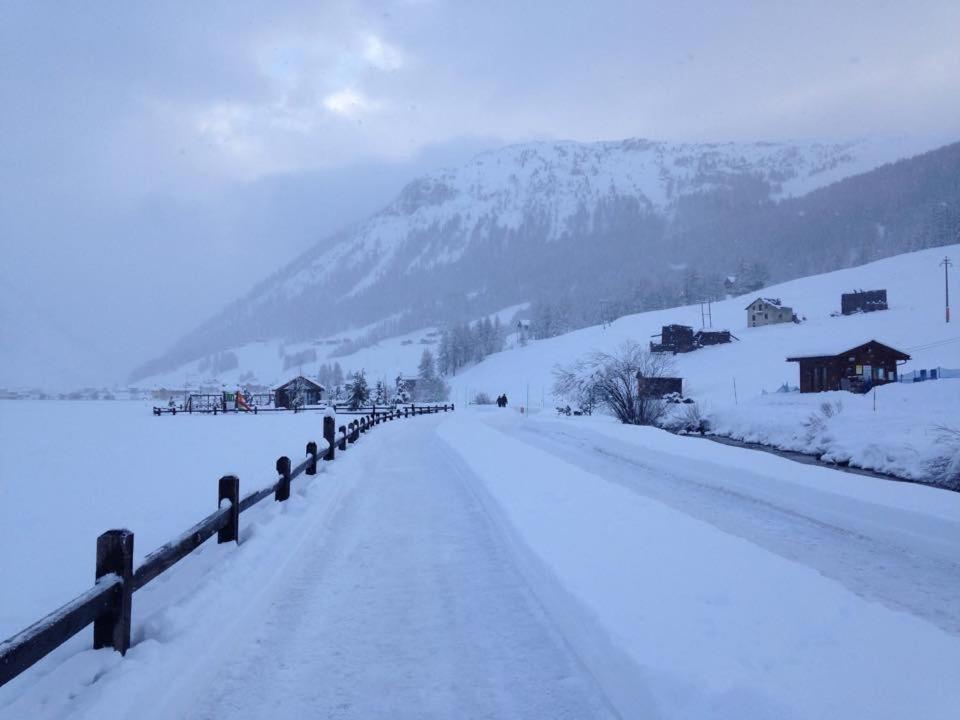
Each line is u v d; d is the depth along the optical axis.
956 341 58.59
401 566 6.60
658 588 4.82
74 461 18.17
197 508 10.63
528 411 54.28
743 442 25.62
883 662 3.51
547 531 6.79
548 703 3.78
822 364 45.38
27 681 3.76
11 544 8.20
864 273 112.94
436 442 22.34
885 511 8.15
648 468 14.42
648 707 3.28
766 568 5.37
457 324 143.25
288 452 20.33
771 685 3.22
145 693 3.43
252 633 4.86
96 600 3.62
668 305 154.12
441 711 3.72
